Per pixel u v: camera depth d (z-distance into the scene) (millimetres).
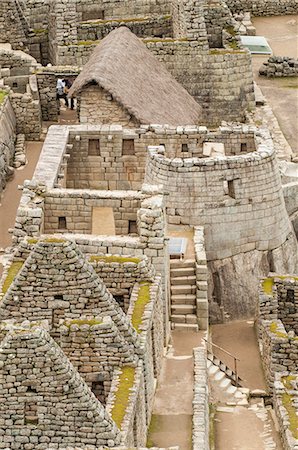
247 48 92688
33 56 93188
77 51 88188
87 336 51719
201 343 64938
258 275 71625
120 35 83625
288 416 59344
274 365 64438
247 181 70688
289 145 87812
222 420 61156
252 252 71750
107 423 47719
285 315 68562
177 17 89812
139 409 52031
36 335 46719
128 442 49062
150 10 91875
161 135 73250
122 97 77062
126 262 58281
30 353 46844
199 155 73688
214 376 64250
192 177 69938
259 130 74125
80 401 47406
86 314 52875
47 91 85438
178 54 88250
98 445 47781
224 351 67188
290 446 57188
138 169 73750
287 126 90500
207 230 70688
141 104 78125
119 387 51312
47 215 63812
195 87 89062
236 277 71438
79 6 90000
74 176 73625
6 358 46812
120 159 73500
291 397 60781
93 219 63781
